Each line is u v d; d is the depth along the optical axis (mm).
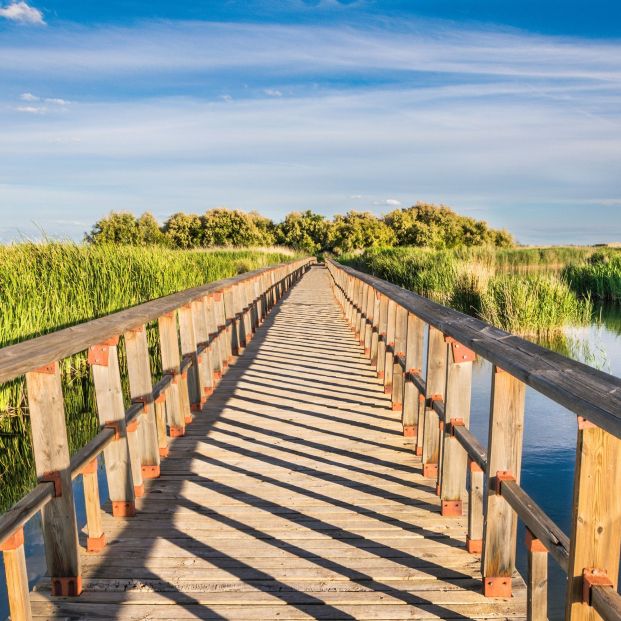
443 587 2475
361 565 2645
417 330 4297
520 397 2262
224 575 2564
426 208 64938
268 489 3504
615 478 1449
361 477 3688
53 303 7066
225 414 5094
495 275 15109
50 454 2326
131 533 2963
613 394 1401
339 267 13500
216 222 56375
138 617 2279
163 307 3768
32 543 3340
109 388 3062
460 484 3117
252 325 9719
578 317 11266
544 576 1988
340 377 6527
